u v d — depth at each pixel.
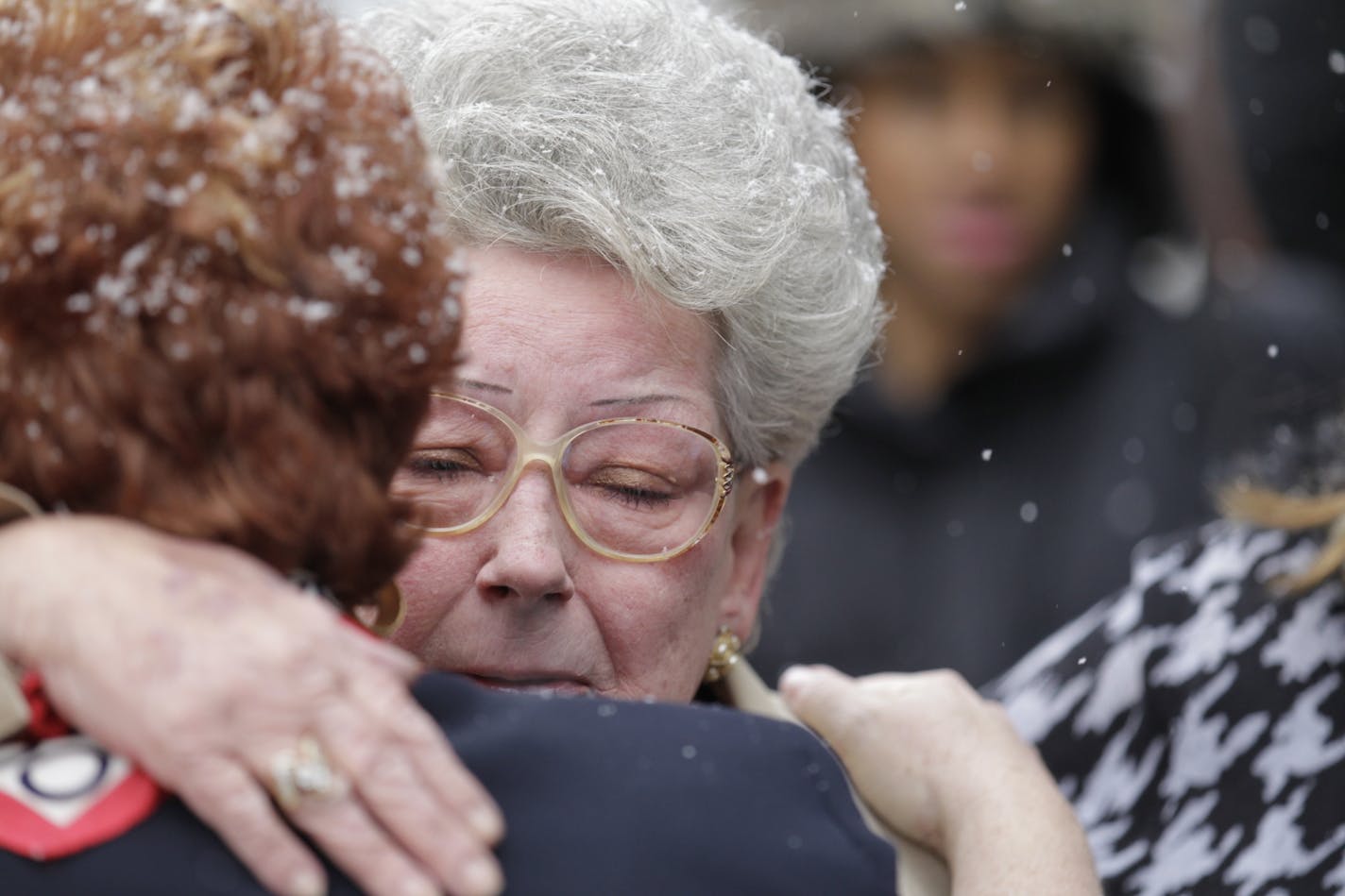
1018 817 3.41
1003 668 6.04
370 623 2.90
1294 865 3.69
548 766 2.37
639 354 3.20
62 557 2.23
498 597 3.16
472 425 3.13
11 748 2.26
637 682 3.29
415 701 2.39
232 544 2.28
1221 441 6.22
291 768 2.16
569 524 3.19
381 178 2.32
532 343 3.14
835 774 2.52
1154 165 6.45
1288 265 6.57
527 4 3.29
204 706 2.15
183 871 2.19
